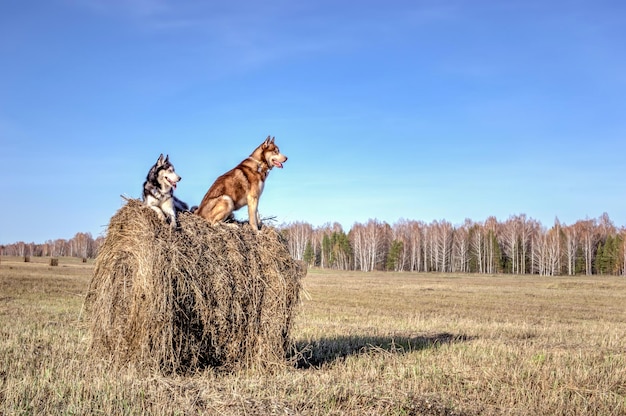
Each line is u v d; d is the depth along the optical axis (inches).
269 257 368.8
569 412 275.7
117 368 331.9
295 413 253.3
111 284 345.1
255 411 254.7
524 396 297.6
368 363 382.9
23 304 738.2
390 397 281.3
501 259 3656.5
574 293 1363.2
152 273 328.5
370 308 864.9
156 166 349.7
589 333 596.4
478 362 387.2
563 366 371.6
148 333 329.4
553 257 3459.6
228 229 367.6
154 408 250.7
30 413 240.8
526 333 584.7
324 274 2652.6
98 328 349.4
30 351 376.5
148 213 342.6
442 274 2915.8
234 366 354.3
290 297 371.2
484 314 815.1
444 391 309.3
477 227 3863.2
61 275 1464.1
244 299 355.6
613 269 3459.6
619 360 398.9
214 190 392.5
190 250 343.0
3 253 5782.5
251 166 402.9
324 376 331.6
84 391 274.7
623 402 290.8
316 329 564.7
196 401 265.9
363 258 3843.5
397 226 4419.3
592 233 3786.9
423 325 644.7
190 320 339.0
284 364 359.6
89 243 5285.4
